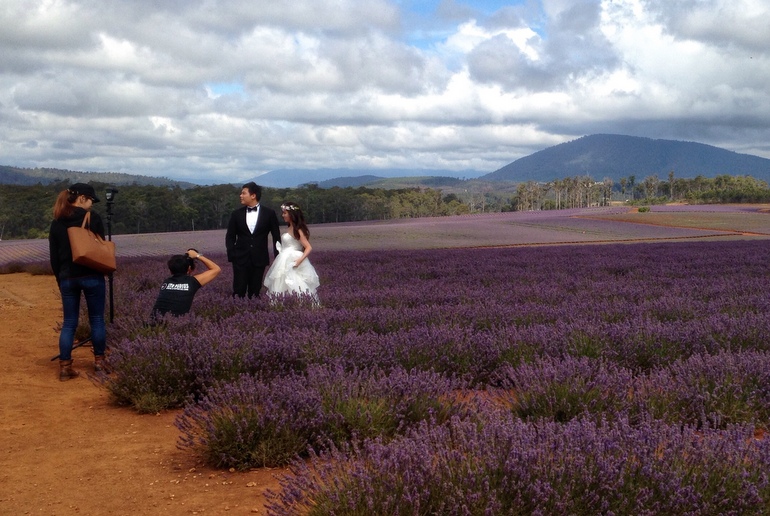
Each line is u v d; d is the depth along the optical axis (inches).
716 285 444.1
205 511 120.8
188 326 253.8
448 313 295.3
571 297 386.6
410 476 100.9
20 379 234.5
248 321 266.1
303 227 357.4
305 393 156.2
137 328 256.7
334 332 256.7
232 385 177.5
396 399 160.7
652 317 297.6
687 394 166.9
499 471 105.0
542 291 403.5
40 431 174.9
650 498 100.2
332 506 100.3
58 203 240.7
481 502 98.0
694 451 110.6
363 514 98.3
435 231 1873.8
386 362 210.7
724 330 242.7
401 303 358.0
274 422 147.5
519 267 663.8
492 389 190.4
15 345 301.9
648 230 1914.4
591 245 1226.6
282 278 353.4
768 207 3543.3
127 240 1497.3
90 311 248.1
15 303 467.2
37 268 737.0
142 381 197.8
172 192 4633.4
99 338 247.6
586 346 221.6
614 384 170.1
